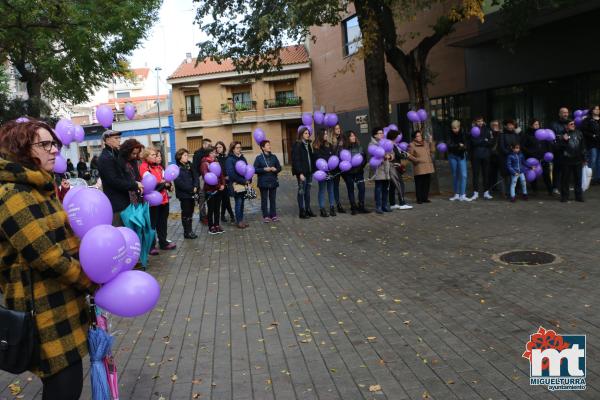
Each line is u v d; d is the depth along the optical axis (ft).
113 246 8.38
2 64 54.24
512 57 58.34
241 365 13.97
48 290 8.12
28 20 48.37
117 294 8.84
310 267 23.70
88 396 12.55
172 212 47.26
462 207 36.47
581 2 42.47
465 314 16.51
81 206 9.20
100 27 51.42
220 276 23.26
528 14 43.09
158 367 14.10
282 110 120.06
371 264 23.41
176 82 126.11
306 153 36.70
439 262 22.81
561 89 53.26
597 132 41.55
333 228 32.60
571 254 22.34
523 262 21.72
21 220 7.63
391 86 82.94
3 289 8.18
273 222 36.55
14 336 7.73
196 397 12.33
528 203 36.14
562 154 34.96
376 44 42.80
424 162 39.11
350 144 37.17
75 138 21.18
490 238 26.45
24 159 8.22
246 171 34.65
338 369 13.37
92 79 72.08
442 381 12.39
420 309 17.26
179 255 28.12
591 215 30.17
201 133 127.85
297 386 12.62
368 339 15.12
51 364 8.08
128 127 136.36
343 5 43.16
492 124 40.24
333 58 102.22
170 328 17.06
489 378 12.37
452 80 68.95
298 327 16.44
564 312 16.06
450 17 39.75
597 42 48.03
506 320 15.76
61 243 8.48
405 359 13.66
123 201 24.16
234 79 122.93
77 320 8.49
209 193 33.63
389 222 33.09
